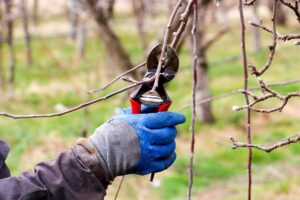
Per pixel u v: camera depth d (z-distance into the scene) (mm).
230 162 10164
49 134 9555
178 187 8750
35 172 1790
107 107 12375
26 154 8664
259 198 8094
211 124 12016
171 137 1827
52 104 13086
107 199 7641
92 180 1767
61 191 1750
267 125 12289
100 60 16844
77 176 1761
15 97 13648
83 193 1759
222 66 19000
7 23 14570
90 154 1785
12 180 1763
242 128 11961
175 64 1928
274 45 1968
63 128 10156
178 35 2018
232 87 15094
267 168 9656
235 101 13469
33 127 10180
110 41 7996
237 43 22906
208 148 10781
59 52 20703
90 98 11641
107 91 13516
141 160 1809
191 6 2035
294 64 18047
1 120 10734
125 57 8078
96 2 7871
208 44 11562
